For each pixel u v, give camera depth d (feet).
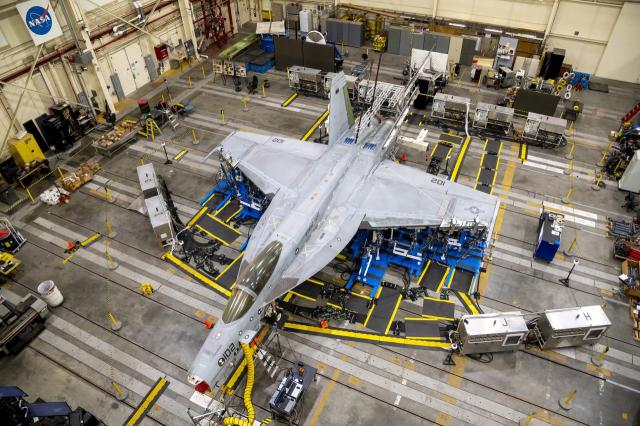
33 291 74.95
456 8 140.67
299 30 159.43
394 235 80.59
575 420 57.00
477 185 94.63
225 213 88.43
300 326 68.49
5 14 92.07
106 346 66.64
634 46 122.42
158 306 72.08
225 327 55.67
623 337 66.39
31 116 103.81
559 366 62.90
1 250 80.79
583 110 117.91
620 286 73.77
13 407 52.75
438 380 61.41
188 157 103.91
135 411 58.85
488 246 80.79
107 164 102.53
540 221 82.23
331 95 78.43
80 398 60.44
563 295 72.43
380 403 58.95
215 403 59.36
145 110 113.70
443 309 70.38
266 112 120.16
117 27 115.55
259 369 62.80
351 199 75.82
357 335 67.15
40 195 93.30
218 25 153.48
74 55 105.81
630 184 90.53
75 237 84.53
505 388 60.44
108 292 74.54
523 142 107.24
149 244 82.74
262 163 85.15
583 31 126.11
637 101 120.98
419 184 80.43
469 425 56.65
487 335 60.70
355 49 150.41
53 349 66.54
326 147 90.12
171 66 140.36
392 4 149.69
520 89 110.63
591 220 86.17
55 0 99.71
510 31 133.28
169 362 64.39
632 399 59.06
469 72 136.36
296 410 57.00
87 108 114.62
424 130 101.86
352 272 76.18
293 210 69.21
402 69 136.67
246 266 61.77
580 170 98.37
